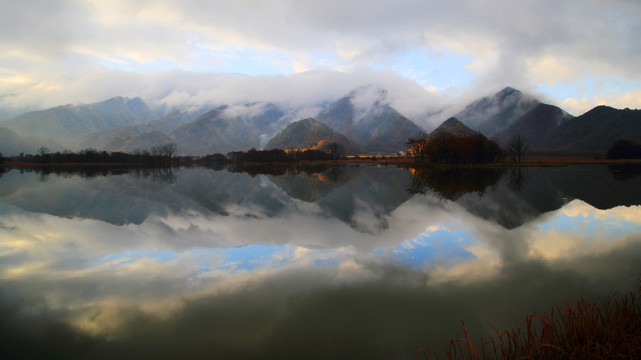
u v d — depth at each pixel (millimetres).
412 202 35125
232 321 10164
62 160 168500
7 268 15117
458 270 14266
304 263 15359
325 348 8750
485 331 9430
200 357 8508
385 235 20797
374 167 136750
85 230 22984
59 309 11117
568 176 64750
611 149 146125
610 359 6973
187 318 10391
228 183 66312
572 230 21453
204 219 27156
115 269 14883
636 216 25594
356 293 12008
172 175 95312
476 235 20500
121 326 10016
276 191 50625
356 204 35250
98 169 132375
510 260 15539
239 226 24188
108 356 8586
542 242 18641
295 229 22750
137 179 77875
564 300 11242
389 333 9398
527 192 41438
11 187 56594
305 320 10164
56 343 9195
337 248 17891
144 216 28797
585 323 8008
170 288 12664
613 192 40375
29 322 10305
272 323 10000
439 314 10438
